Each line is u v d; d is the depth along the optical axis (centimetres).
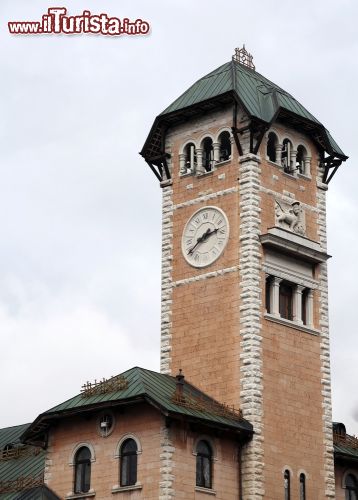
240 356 8169
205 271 8606
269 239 8394
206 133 8925
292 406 8281
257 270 8338
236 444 7894
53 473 7919
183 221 8888
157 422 7444
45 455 8425
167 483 7275
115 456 7594
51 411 7869
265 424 8019
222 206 8650
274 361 8256
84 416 7844
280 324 8400
